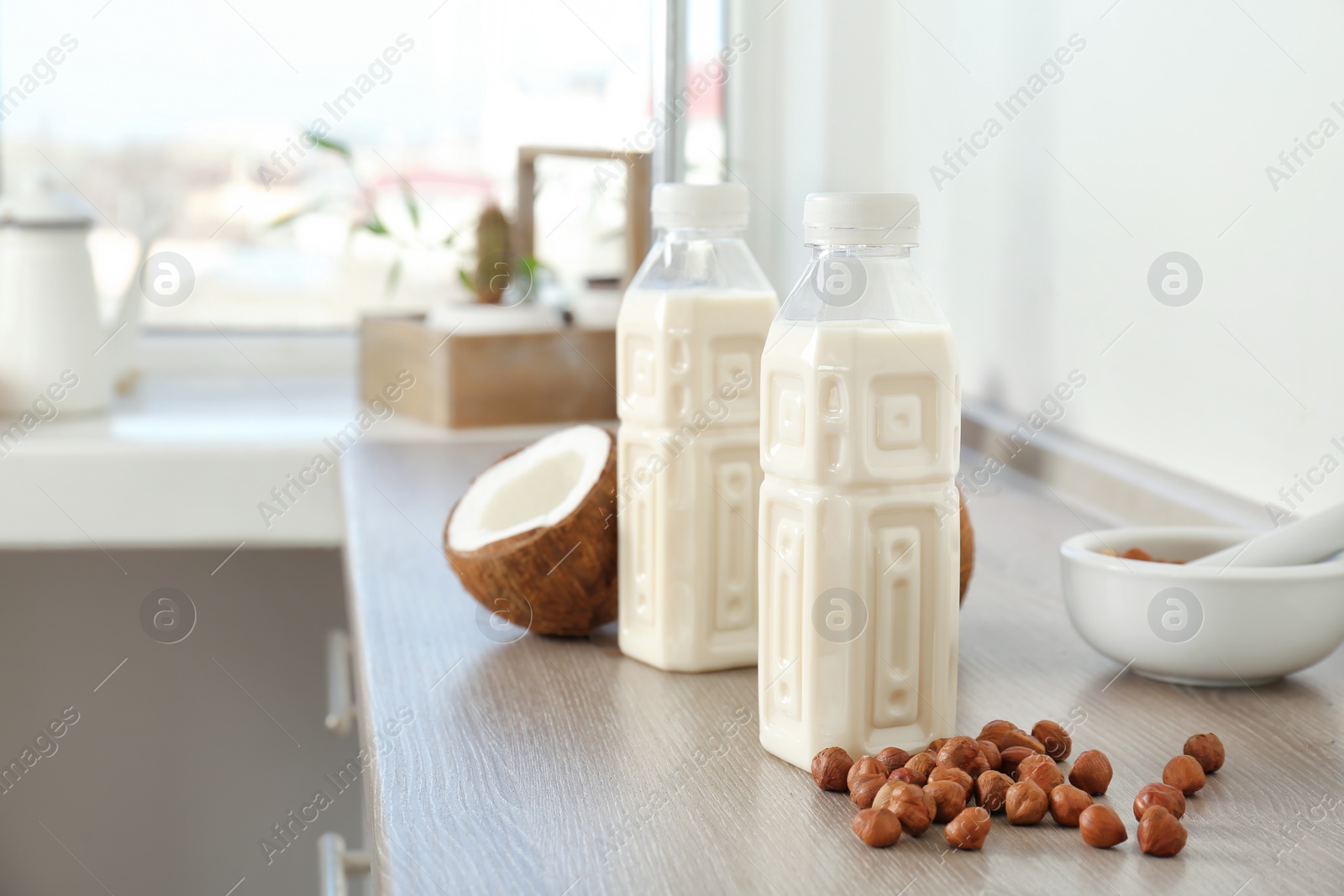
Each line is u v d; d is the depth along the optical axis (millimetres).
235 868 1545
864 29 1402
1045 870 407
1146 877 402
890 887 397
